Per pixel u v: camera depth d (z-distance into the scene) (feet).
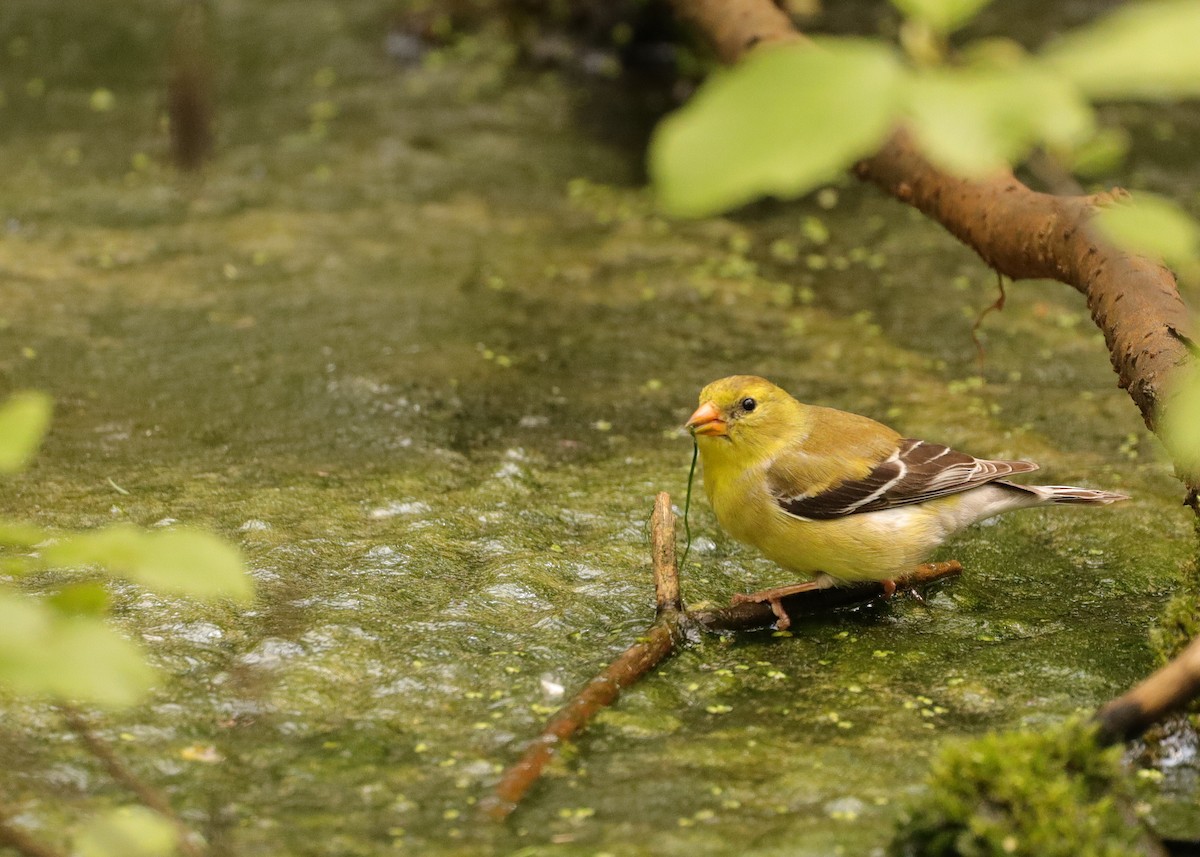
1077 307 54.54
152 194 62.03
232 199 62.13
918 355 49.62
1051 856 20.57
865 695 27.81
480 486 38.14
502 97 75.61
